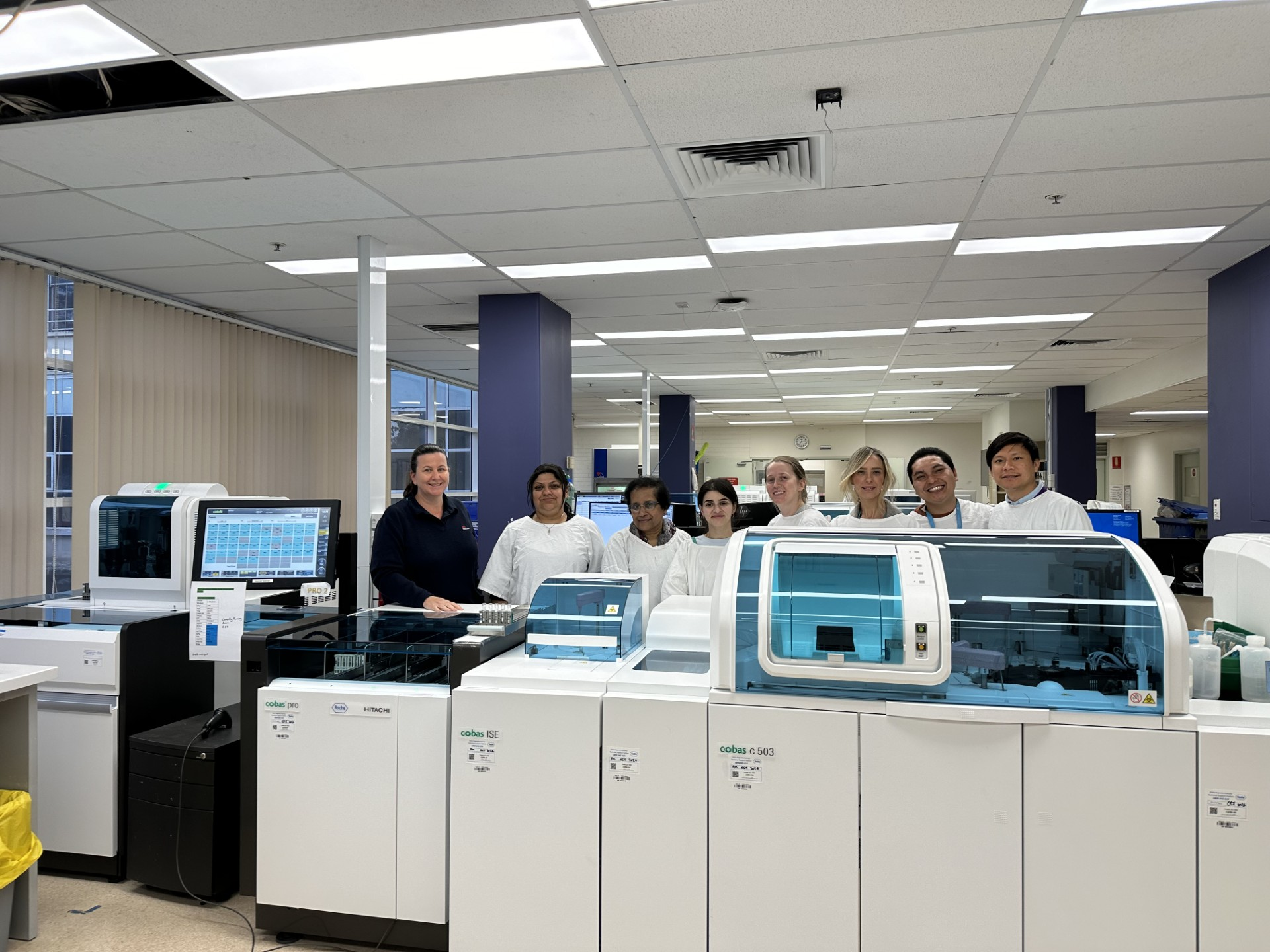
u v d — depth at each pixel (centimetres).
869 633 174
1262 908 157
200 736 236
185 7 203
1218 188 318
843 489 325
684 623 220
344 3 201
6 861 198
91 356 442
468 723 188
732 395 1009
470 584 309
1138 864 160
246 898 234
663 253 410
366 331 384
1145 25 206
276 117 260
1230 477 429
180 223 362
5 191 324
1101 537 190
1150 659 166
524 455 494
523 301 499
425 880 198
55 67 232
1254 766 157
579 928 183
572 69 230
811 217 354
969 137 272
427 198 333
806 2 197
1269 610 190
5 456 396
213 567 269
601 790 182
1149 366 741
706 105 251
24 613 270
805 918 172
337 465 675
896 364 769
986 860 165
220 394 543
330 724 205
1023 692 171
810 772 172
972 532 199
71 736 245
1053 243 391
